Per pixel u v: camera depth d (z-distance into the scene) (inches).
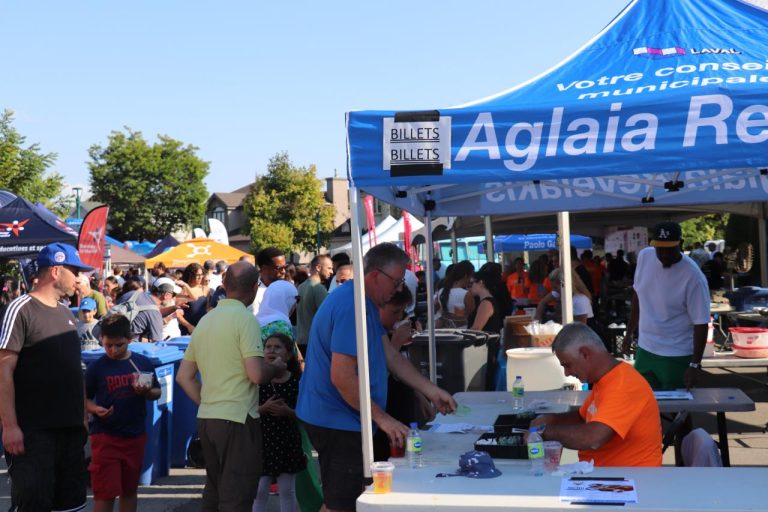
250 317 191.2
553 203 247.6
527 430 166.1
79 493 196.5
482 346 284.4
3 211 458.9
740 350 329.1
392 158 143.3
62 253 193.0
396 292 164.7
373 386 157.5
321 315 161.6
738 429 345.7
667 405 204.5
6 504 267.6
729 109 132.1
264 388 213.6
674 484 128.0
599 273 631.8
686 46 164.9
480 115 140.9
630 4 188.1
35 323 186.9
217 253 936.9
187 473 309.7
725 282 759.1
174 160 2635.3
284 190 2321.6
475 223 624.4
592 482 130.3
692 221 1780.3
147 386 222.2
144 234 2620.6
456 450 159.2
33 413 185.9
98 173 2568.9
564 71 165.2
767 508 114.3
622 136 135.7
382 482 127.5
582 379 156.8
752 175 218.2
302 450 218.8
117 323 221.5
